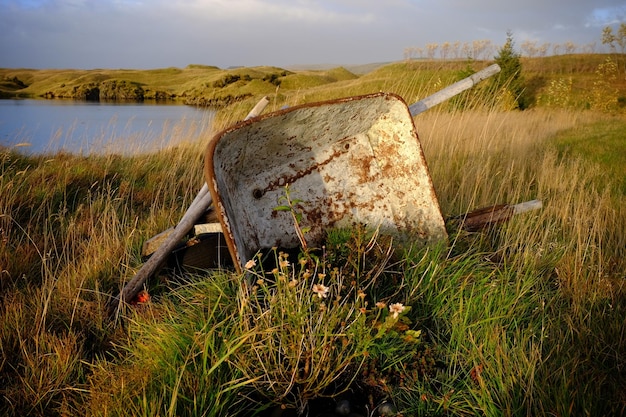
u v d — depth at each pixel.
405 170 3.52
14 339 2.71
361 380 2.42
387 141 3.53
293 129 3.15
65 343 2.62
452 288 2.95
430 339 2.74
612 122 12.41
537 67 30.91
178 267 3.54
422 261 3.13
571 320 2.76
